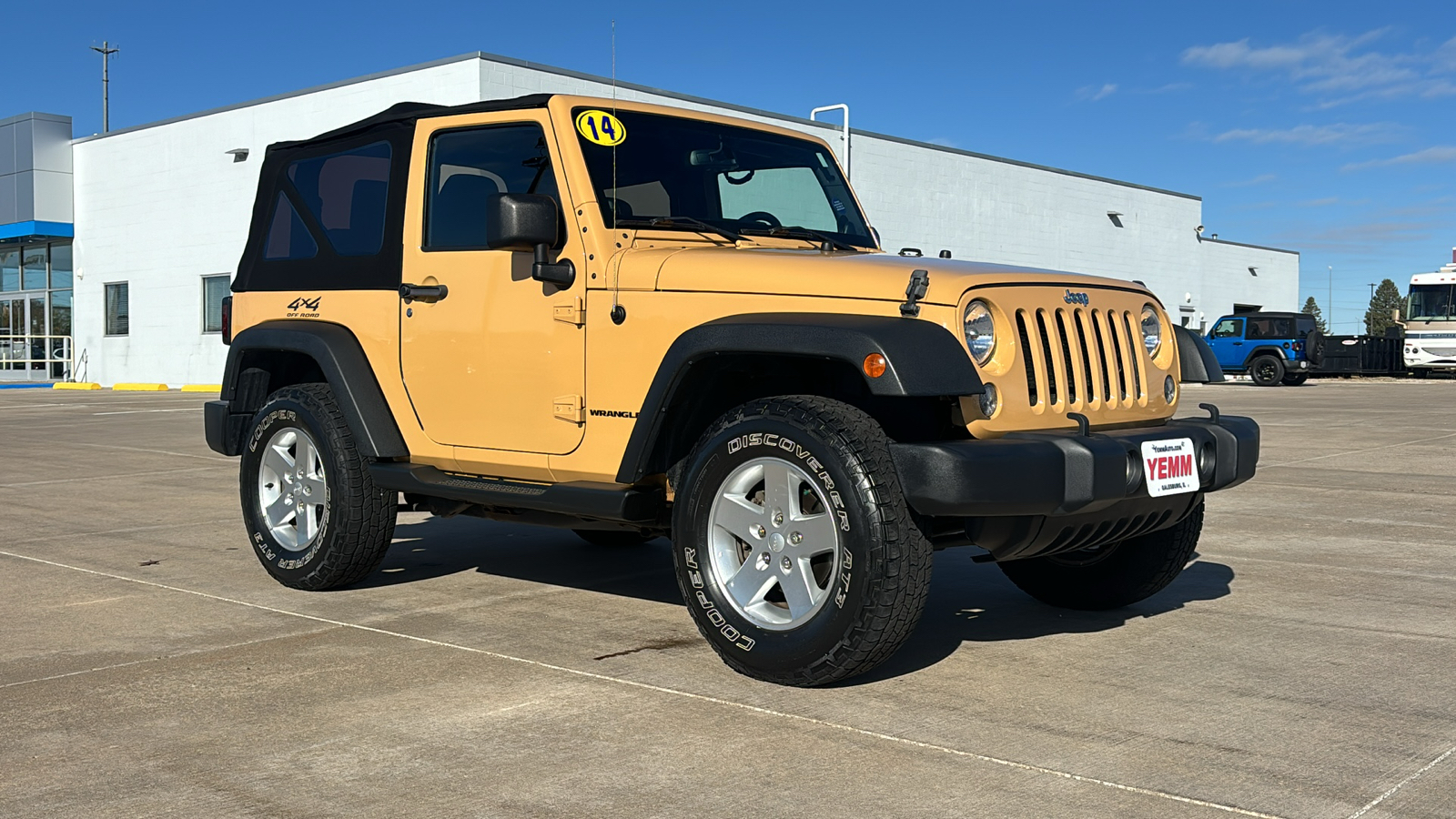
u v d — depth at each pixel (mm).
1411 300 35062
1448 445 13031
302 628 4852
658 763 3309
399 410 5246
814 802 3033
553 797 3068
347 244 5504
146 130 30688
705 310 4211
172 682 4102
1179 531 4836
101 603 5316
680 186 4855
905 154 33438
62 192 32531
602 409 4488
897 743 3459
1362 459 11617
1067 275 4340
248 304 5996
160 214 30547
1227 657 4426
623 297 4418
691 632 4789
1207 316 47281
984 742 3475
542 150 4727
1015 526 3984
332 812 2984
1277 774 3229
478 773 3240
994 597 5484
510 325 4777
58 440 13867
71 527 7527
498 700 3881
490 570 6105
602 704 3828
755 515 4059
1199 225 44938
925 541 3812
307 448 5523
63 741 3512
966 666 4289
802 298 4023
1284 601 5402
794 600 3969
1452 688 4031
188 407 21281
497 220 4387
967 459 3674
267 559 5637
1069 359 4207
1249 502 8633
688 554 4176
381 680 4109
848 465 3781
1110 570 5027
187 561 6340
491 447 4887
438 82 24938
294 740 3506
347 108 26516
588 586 5699
